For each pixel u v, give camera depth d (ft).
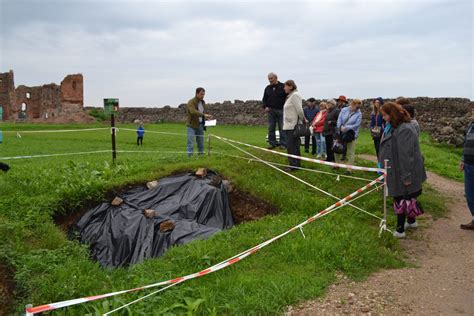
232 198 27.86
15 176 29.53
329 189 28.27
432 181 36.50
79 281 17.10
